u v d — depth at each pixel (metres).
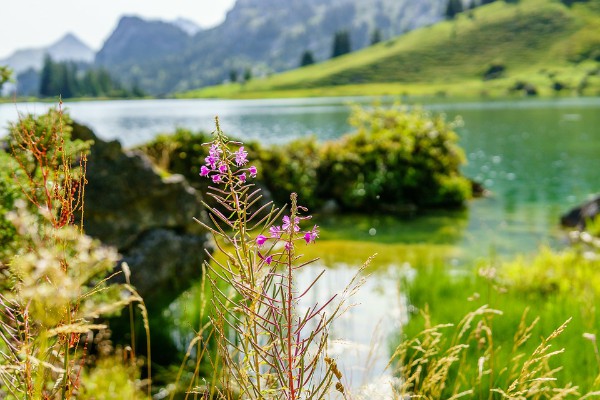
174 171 17.69
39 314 1.75
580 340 6.07
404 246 14.55
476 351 5.82
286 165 20.05
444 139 22.80
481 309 4.16
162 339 7.46
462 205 20.78
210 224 11.19
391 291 9.62
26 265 1.69
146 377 6.46
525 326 6.56
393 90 180.12
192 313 7.88
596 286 8.77
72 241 2.44
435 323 6.99
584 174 27.12
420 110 24.27
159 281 9.48
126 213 9.63
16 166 3.91
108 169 9.66
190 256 10.24
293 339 2.36
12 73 4.33
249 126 60.53
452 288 8.64
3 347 2.72
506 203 21.02
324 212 19.73
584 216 16.48
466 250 14.25
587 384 5.03
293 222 2.23
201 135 18.42
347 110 96.50
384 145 21.12
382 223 17.98
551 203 20.86
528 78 170.75
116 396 5.26
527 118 67.06
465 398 5.02
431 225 17.58
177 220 10.30
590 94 147.12
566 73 170.38
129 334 7.59
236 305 2.38
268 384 2.46
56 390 2.19
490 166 30.34
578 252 11.77
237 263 2.34
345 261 12.40
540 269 9.66
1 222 3.73
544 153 35.28
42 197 3.40
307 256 12.65
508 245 14.91
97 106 155.12
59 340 2.15
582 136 45.34
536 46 196.88
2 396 2.66
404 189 20.64
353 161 20.94
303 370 2.31
